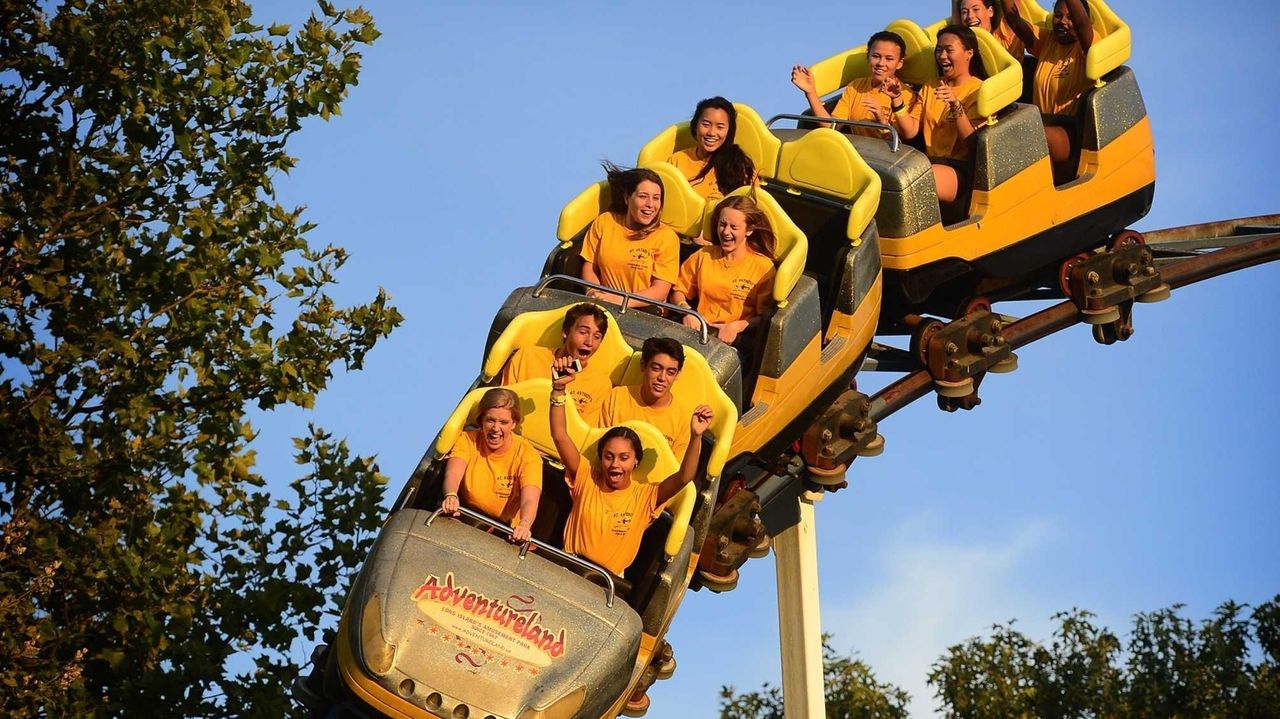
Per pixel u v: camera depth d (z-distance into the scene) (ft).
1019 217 43.88
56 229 37.78
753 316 37.88
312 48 41.04
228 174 40.19
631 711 36.29
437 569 29.27
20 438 37.09
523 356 34.17
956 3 49.70
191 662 36.35
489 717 27.78
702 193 41.27
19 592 36.04
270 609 37.86
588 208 39.04
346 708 29.25
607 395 34.01
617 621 29.76
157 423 38.45
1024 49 48.47
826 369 39.06
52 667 35.24
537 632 28.89
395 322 41.50
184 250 39.45
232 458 39.29
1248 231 54.29
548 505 32.91
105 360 38.40
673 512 32.40
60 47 38.91
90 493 37.65
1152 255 49.85
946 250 42.34
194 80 39.93
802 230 41.70
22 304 37.81
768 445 38.63
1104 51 45.44
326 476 40.22
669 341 32.65
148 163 39.81
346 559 39.63
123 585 36.81
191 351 39.14
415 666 27.96
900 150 42.32
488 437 30.86
